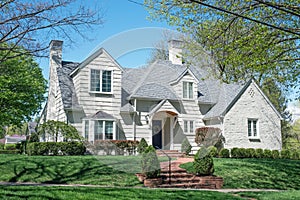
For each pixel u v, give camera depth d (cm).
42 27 1346
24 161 1351
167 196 869
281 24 1263
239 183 1293
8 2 1291
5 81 2223
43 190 869
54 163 1312
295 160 1888
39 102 2762
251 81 2228
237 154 2009
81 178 1148
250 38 1231
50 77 2139
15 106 2398
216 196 934
